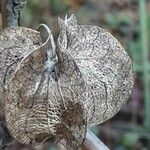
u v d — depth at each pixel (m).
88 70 0.14
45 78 0.13
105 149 0.14
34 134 0.14
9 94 0.13
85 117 0.13
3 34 0.14
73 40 0.14
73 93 0.13
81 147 0.14
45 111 0.14
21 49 0.14
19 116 0.14
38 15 0.24
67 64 0.13
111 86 0.14
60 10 0.28
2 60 0.14
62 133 0.14
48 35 0.14
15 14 0.15
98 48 0.14
